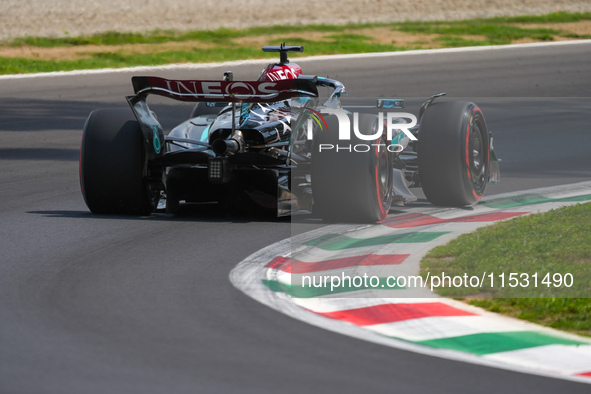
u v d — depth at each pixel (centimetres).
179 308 1917
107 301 1966
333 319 1861
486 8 15600
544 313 1898
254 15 14662
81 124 5894
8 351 1634
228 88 2748
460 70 9162
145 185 2942
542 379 1535
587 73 8875
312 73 8844
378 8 15500
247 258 2394
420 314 1892
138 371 1541
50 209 3181
